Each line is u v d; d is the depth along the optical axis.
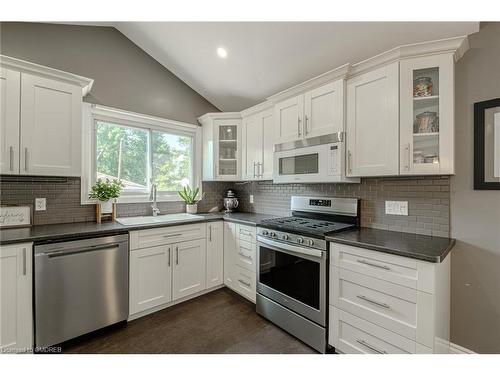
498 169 1.54
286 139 2.41
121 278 2.09
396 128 1.68
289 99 2.38
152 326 2.13
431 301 1.29
